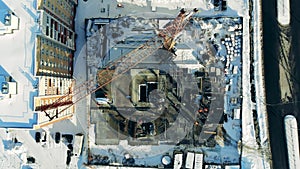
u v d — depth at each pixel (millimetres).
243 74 73438
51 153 74750
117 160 74188
